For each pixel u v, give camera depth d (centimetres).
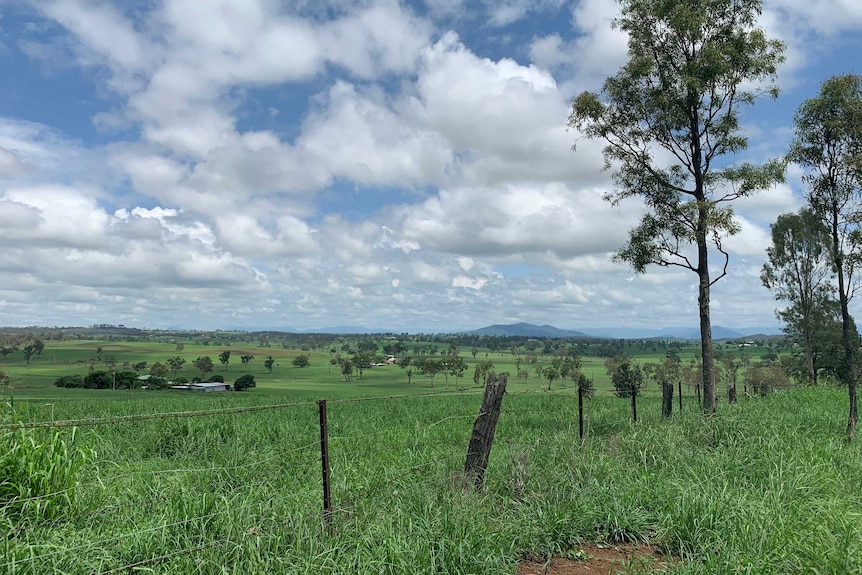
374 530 555
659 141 1698
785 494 736
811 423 1345
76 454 712
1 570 445
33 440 650
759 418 1248
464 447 1270
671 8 1552
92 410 2081
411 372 16188
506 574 524
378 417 1844
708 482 756
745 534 583
